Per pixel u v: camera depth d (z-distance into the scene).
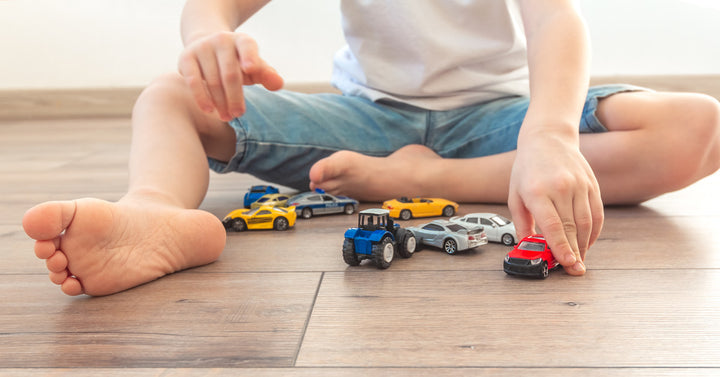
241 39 1.02
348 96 1.88
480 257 1.12
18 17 4.13
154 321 0.82
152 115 1.32
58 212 0.84
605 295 0.89
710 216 1.43
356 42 1.83
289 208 1.44
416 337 0.75
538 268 0.96
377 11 1.75
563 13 1.25
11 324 0.83
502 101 1.75
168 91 1.38
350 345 0.73
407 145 1.73
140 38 4.19
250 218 1.38
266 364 0.69
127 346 0.75
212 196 1.87
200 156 1.30
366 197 1.65
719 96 3.73
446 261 1.10
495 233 1.23
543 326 0.78
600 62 3.79
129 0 4.10
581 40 1.21
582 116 1.44
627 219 1.41
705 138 1.31
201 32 1.22
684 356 0.69
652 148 1.35
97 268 0.90
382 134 1.76
